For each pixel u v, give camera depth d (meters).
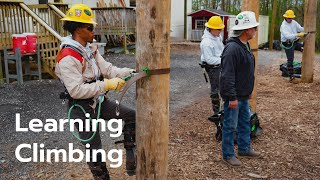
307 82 8.70
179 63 13.06
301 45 9.32
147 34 2.33
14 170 3.85
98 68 2.88
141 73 2.37
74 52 2.70
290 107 6.46
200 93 8.03
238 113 4.02
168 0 2.34
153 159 2.52
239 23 3.63
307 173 3.87
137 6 2.36
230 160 3.99
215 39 5.20
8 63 9.24
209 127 5.35
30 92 7.50
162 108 2.46
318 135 5.00
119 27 14.32
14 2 8.59
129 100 7.18
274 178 3.73
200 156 4.23
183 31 22.95
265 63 13.62
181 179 3.64
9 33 8.45
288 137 4.93
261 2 25.84
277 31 25.33
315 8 8.27
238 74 3.79
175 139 4.79
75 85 2.66
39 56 8.66
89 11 2.79
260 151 4.43
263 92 7.82
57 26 10.32
